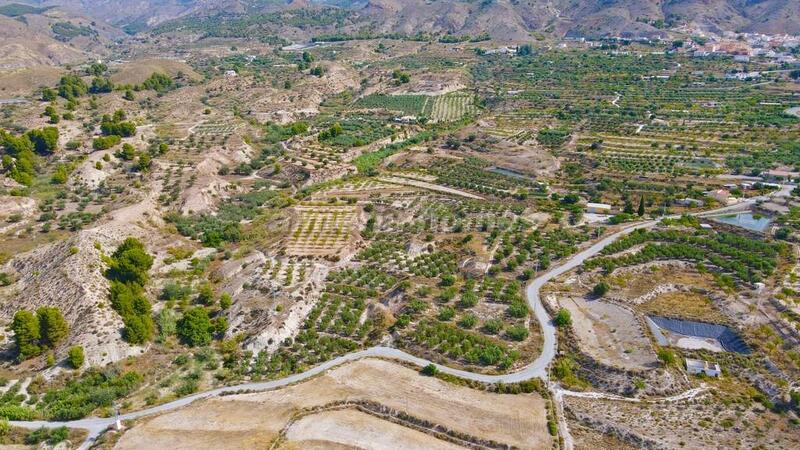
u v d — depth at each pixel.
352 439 87.31
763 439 89.44
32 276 134.00
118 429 92.81
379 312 125.62
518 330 113.62
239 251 157.12
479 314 122.50
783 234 151.00
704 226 160.38
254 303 128.50
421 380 103.44
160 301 134.62
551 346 111.75
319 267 143.62
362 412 95.00
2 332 117.75
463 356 109.62
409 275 140.50
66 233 156.88
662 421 93.19
